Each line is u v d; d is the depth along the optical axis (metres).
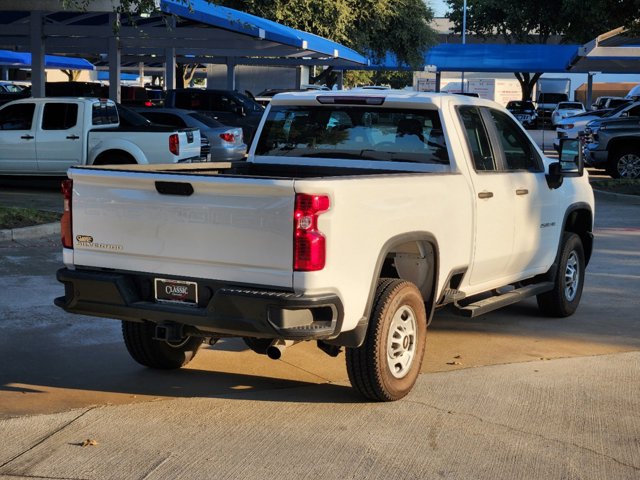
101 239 5.67
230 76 36.94
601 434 5.39
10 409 5.65
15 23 22.67
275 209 5.07
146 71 61.72
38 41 21.05
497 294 7.67
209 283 5.32
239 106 26.55
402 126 6.74
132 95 36.59
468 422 5.54
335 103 6.87
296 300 5.03
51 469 4.73
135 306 5.51
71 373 6.46
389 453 5.02
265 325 5.09
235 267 5.22
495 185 6.96
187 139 16.81
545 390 6.21
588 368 6.77
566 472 4.82
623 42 30.22
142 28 22.38
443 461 4.93
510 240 7.24
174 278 5.44
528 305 9.06
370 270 5.46
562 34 58.53
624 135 22.41
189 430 5.33
